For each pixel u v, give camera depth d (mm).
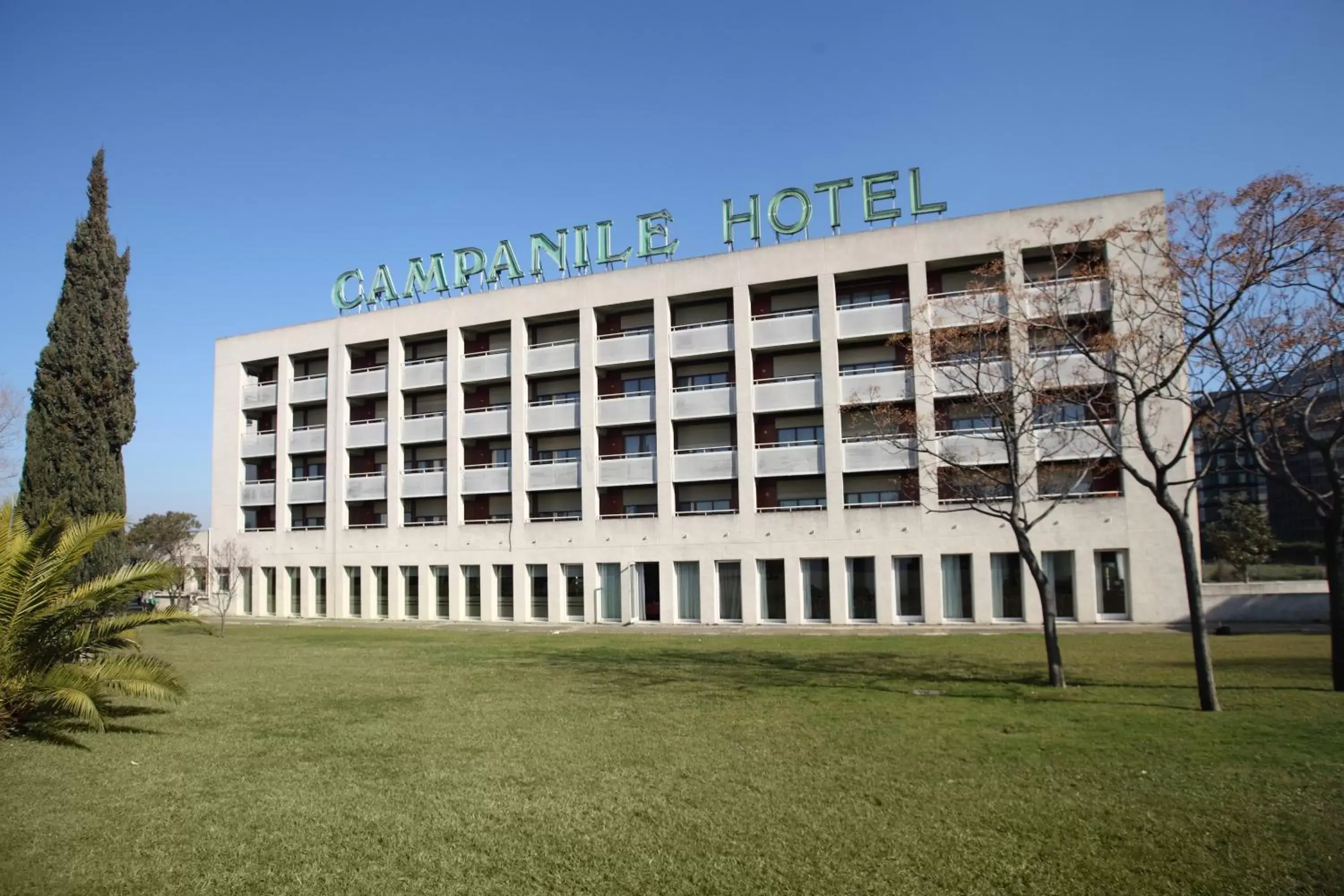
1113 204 37344
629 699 17469
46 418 27766
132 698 17672
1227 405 21453
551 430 47375
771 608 42062
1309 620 34750
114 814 9695
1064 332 20062
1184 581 35750
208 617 53500
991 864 7961
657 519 44219
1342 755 11539
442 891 7535
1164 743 12406
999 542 38188
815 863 8039
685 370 45969
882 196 42906
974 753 12062
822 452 41625
